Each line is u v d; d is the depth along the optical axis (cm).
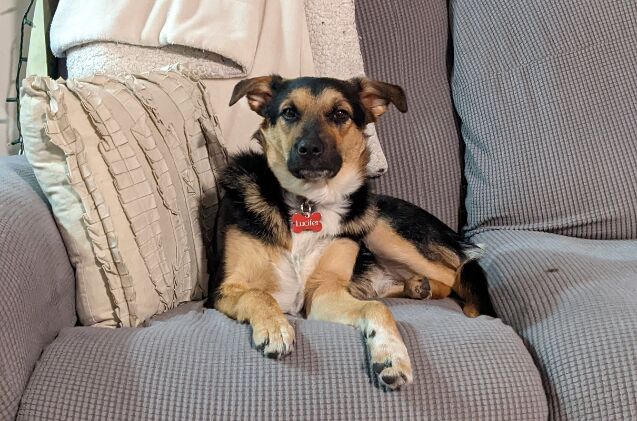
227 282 147
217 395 108
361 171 164
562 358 125
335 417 107
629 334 122
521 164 188
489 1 200
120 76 151
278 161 157
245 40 177
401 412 109
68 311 129
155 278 135
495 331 127
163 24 177
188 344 117
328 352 116
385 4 200
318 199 156
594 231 186
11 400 103
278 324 118
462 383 113
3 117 215
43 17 192
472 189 196
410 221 177
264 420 106
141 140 137
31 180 138
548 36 192
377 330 118
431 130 198
